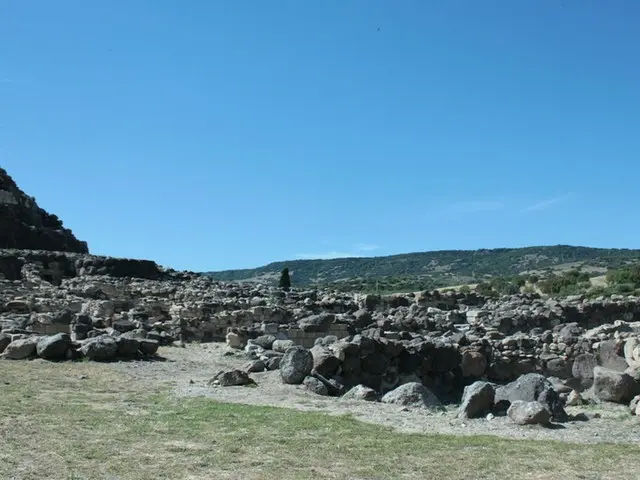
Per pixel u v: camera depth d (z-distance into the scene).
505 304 48.38
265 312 35.56
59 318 28.73
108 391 18.72
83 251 71.25
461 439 14.77
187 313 35.22
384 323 34.81
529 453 13.79
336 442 13.95
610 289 75.75
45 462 11.86
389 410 17.97
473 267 197.62
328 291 53.38
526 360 27.22
